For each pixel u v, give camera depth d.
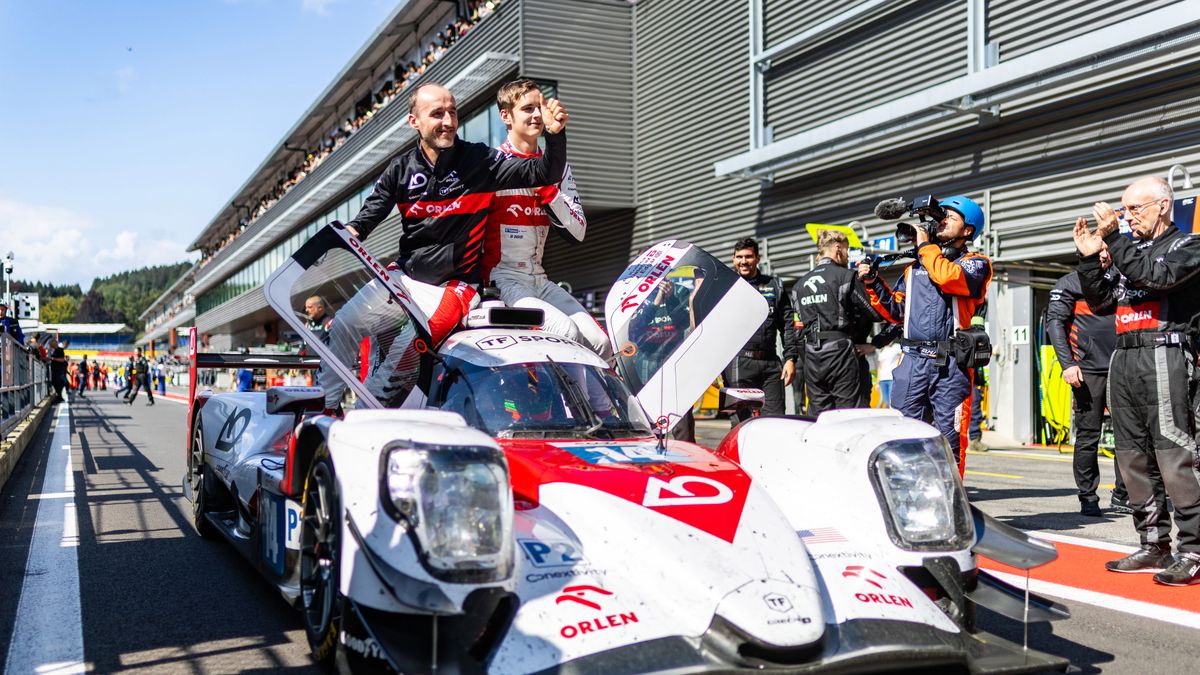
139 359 27.66
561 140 4.12
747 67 15.16
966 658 2.51
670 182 16.91
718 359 4.21
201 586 4.34
